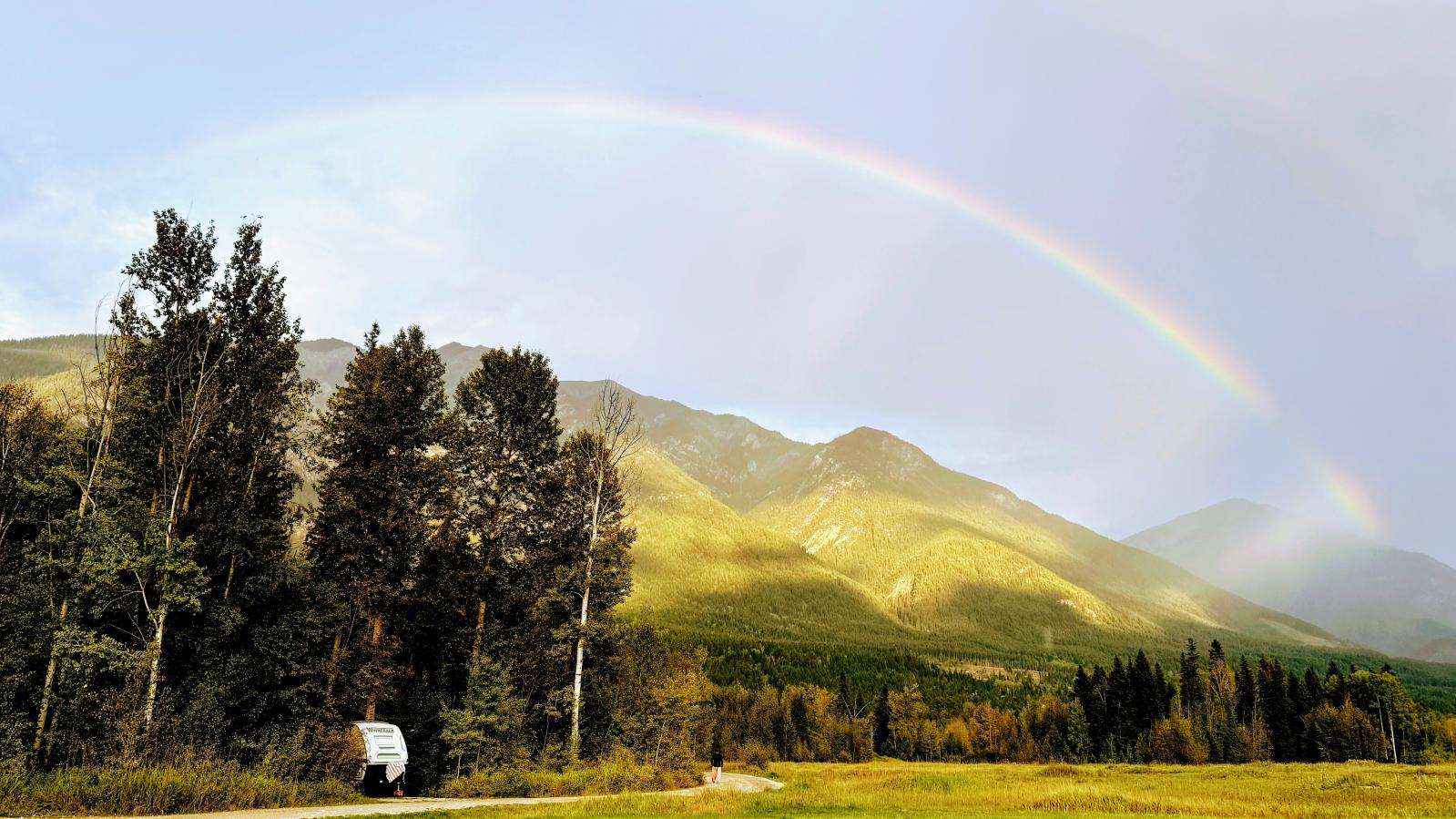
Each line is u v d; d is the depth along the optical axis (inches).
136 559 986.7
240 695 1141.7
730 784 1662.2
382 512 1342.3
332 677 1237.1
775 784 1859.0
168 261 1139.9
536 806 935.0
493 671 1432.1
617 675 1736.0
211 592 1165.7
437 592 1491.1
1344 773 2500.0
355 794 1007.6
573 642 1537.9
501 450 1592.0
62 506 1061.1
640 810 920.9
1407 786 1825.8
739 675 6358.3
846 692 5841.5
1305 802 1411.2
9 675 911.0
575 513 1635.1
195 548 1090.7
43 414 1087.0
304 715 1193.4
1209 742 4281.5
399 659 1579.7
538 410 1685.5
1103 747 4658.0
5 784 701.9
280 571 1256.2
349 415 1363.2
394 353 1424.7
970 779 2266.2
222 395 1195.3
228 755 1026.7
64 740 909.8
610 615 1574.8
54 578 993.5
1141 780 2385.6
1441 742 4160.9
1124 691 4820.4
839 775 2605.8
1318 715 4065.0
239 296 1226.0
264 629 1211.2
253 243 1240.2
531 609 1549.0
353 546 1315.2
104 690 949.8
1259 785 2007.9
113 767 805.9
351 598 1330.0
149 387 1107.3
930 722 5241.1
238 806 809.5
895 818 927.7
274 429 1284.4
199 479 1187.3
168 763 842.8
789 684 5920.3
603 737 1621.6
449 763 1374.3
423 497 1429.6
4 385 1079.6
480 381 1638.8
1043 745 4849.9
